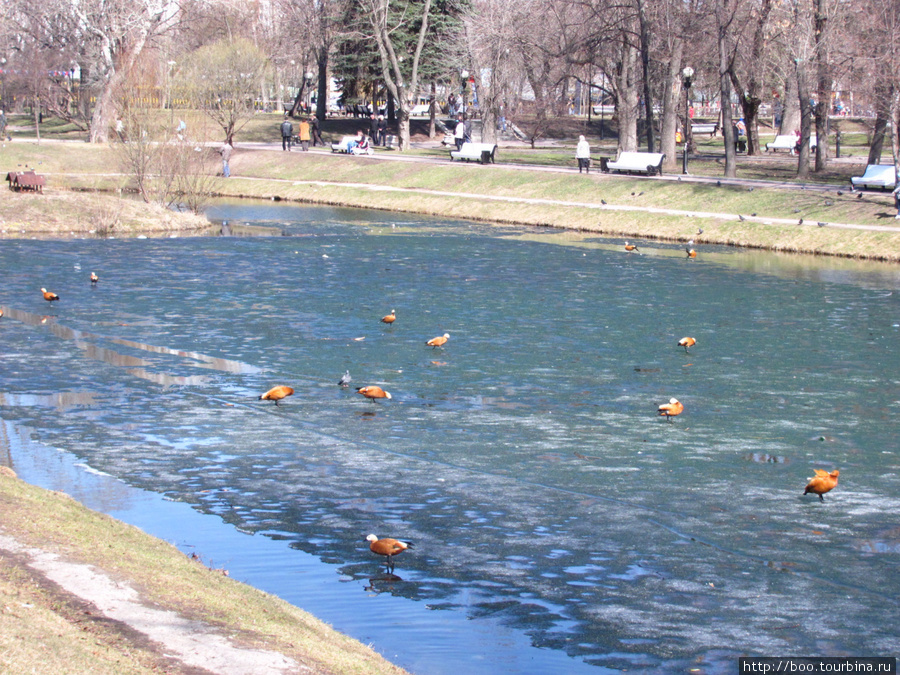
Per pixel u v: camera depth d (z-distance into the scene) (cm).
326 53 7775
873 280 2745
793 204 3797
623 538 1030
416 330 2044
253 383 1648
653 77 5762
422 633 816
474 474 1224
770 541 1022
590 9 5212
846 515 1091
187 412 1488
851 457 1284
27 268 2797
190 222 3956
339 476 1217
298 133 7281
